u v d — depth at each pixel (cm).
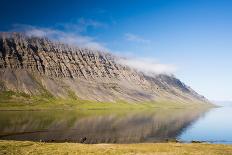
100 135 11819
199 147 6738
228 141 10681
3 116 19325
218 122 18925
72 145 6231
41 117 19362
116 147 6128
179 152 5619
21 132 11912
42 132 12194
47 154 4969
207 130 14238
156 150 5847
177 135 12288
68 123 16100
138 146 6575
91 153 5166
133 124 16750
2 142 6228
